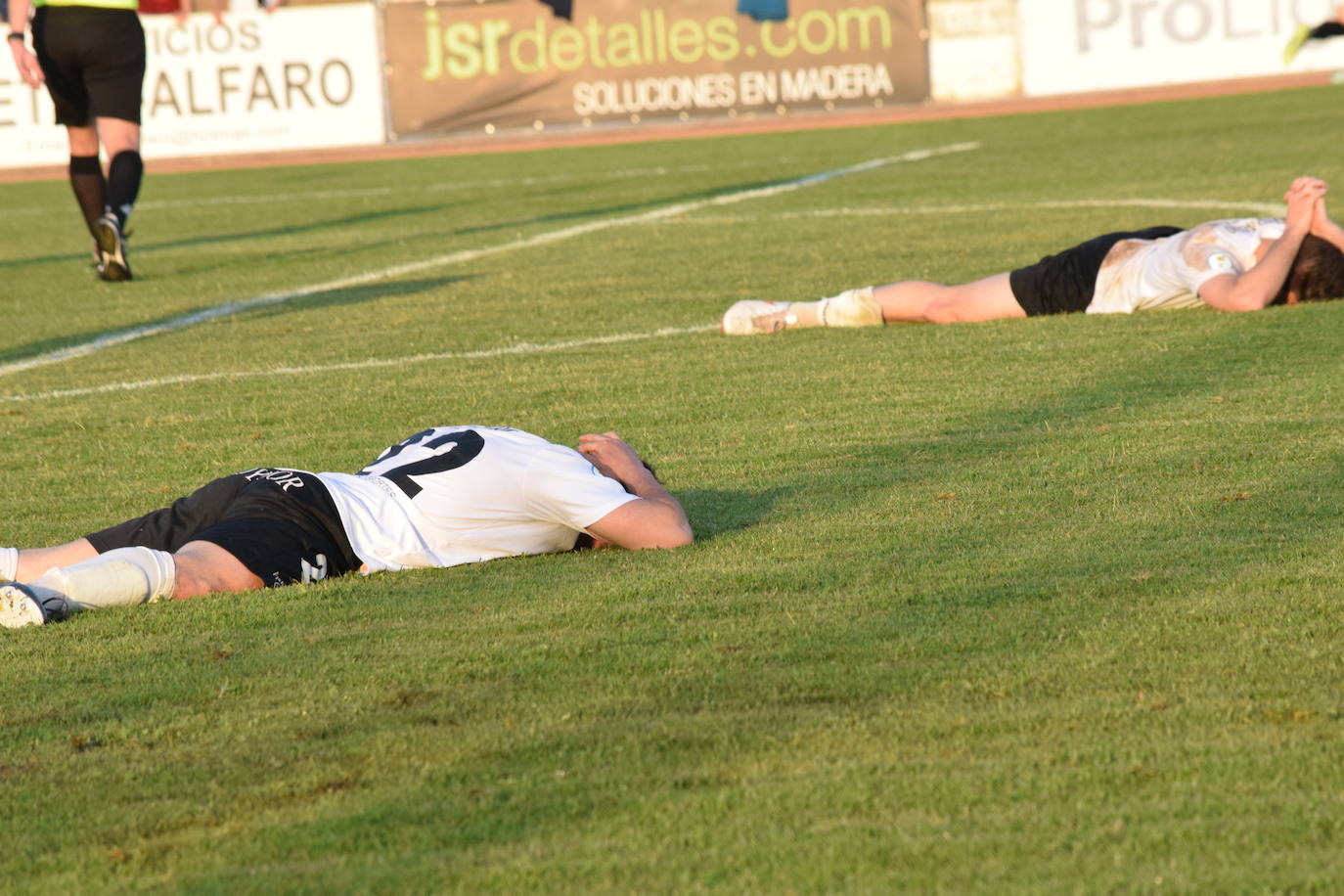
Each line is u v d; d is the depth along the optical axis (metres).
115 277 34.62
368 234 42.56
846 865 7.07
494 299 29.48
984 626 10.23
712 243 36.31
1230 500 13.18
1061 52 72.94
